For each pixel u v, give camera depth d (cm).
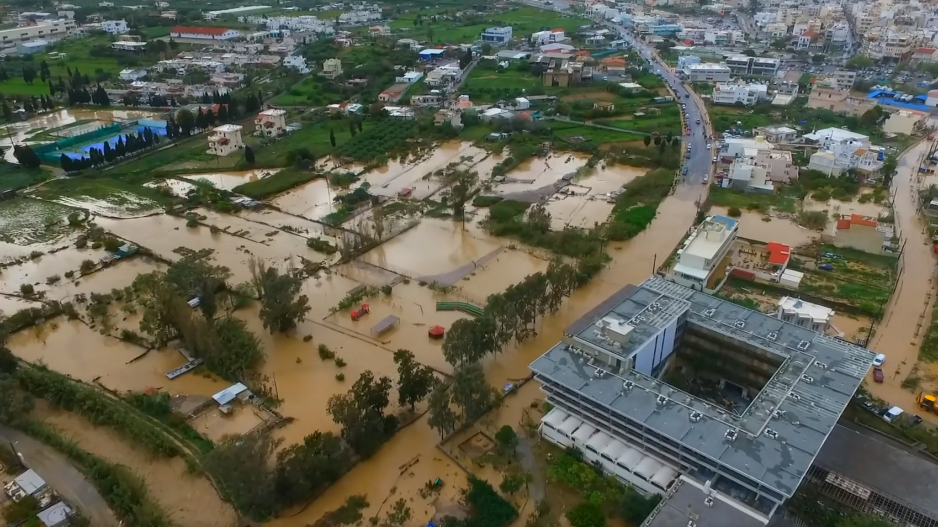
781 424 9025
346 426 10175
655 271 16175
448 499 9606
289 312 13438
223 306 14650
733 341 11056
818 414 9181
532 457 10331
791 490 7950
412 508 9456
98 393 11506
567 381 10044
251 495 8969
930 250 17088
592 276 15950
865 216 18938
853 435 10069
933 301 14638
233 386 11869
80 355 13062
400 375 11188
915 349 12925
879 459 9575
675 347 11662
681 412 9356
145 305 14088
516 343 13388
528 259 16875
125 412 11175
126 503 9306
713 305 11838
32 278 16000
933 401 11138
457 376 10800
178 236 18262
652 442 9344
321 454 9669
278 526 9150
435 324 14050
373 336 13600
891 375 12144
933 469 9381
